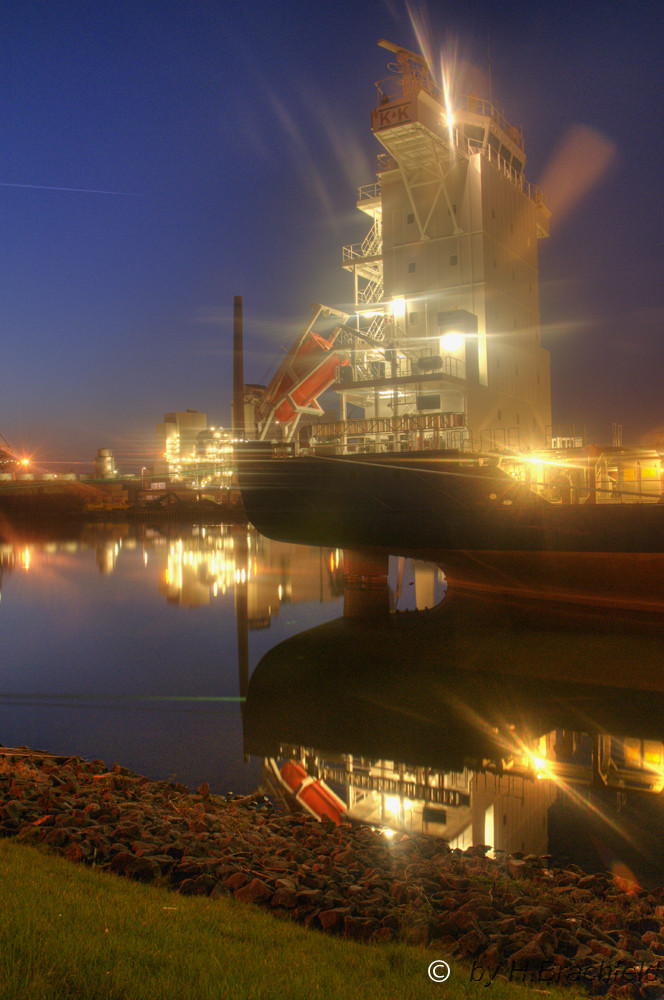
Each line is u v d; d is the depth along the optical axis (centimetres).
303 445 3403
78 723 1673
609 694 1880
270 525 3228
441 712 1755
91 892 601
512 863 921
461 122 3738
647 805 1176
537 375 4128
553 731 1602
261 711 1769
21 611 3431
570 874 910
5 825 802
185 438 18175
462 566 3006
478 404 3378
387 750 1485
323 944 568
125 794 1058
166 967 461
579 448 2734
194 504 15325
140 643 2666
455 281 3600
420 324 3678
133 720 1700
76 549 7481
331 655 2417
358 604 3519
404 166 3650
